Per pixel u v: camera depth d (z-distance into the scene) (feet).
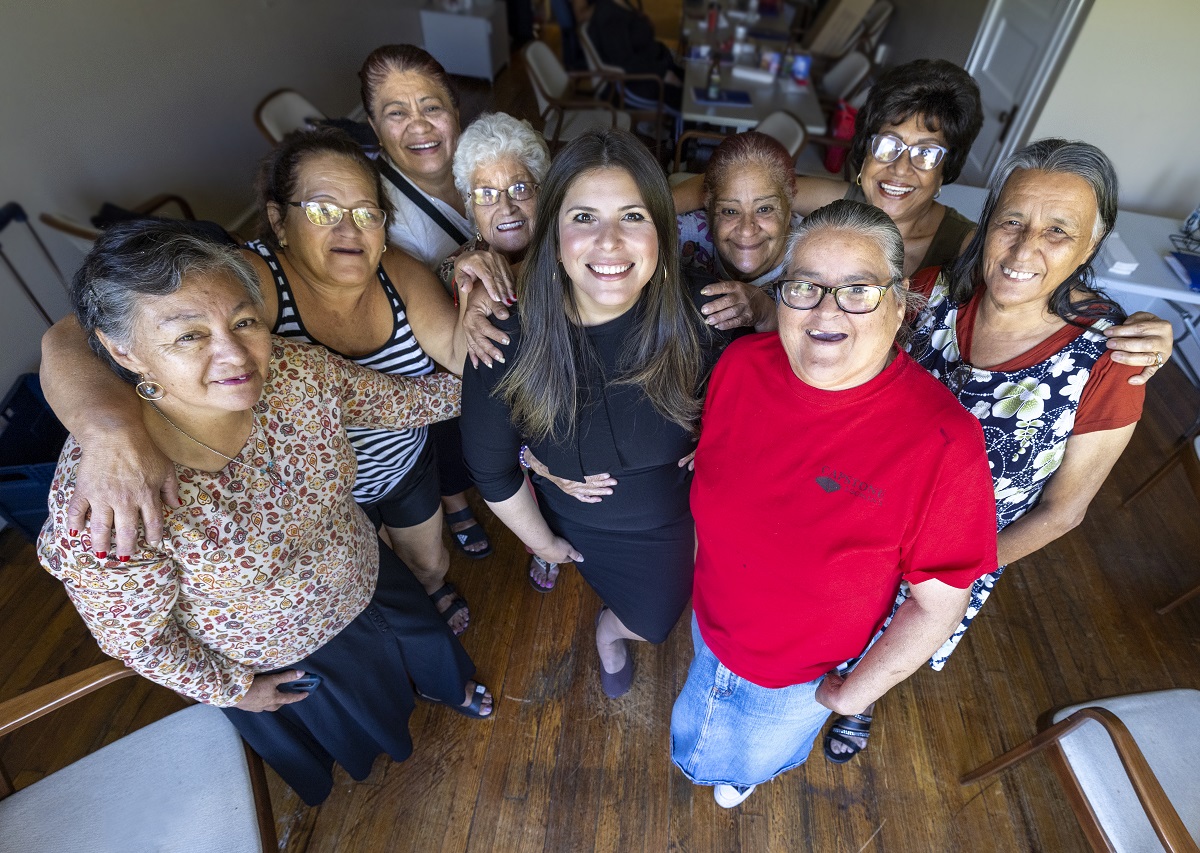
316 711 4.72
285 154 4.03
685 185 5.94
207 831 4.29
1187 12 9.67
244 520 3.53
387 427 4.65
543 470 4.71
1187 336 10.11
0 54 8.69
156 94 11.15
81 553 3.03
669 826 5.76
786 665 4.02
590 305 3.88
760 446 3.65
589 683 6.62
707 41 15.70
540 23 21.93
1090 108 10.84
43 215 8.68
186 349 2.99
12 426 6.89
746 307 4.11
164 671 3.60
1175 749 4.75
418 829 5.72
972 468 3.08
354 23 16.55
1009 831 5.77
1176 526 8.14
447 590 7.08
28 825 4.26
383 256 4.75
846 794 5.95
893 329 3.20
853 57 15.80
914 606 3.59
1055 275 3.59
